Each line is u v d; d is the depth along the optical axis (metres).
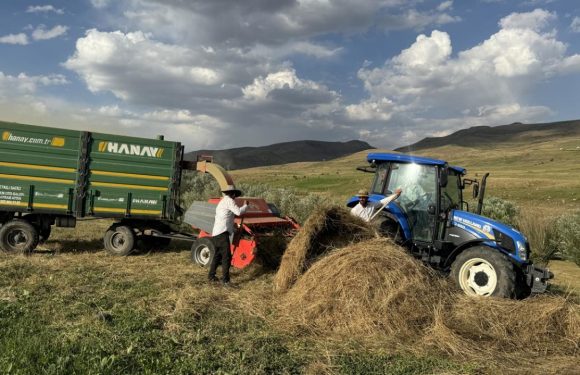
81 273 7.78
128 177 9.82
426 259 7.89
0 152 9.10
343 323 5.55
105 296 6.42
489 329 5.55
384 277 5.83
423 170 8.19
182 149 10.22
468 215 7.75
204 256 8.95
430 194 8.09
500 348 5.21
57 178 9.43
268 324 5.66
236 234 8.46
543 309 5.80
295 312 5.93
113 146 9.70
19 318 5.26
